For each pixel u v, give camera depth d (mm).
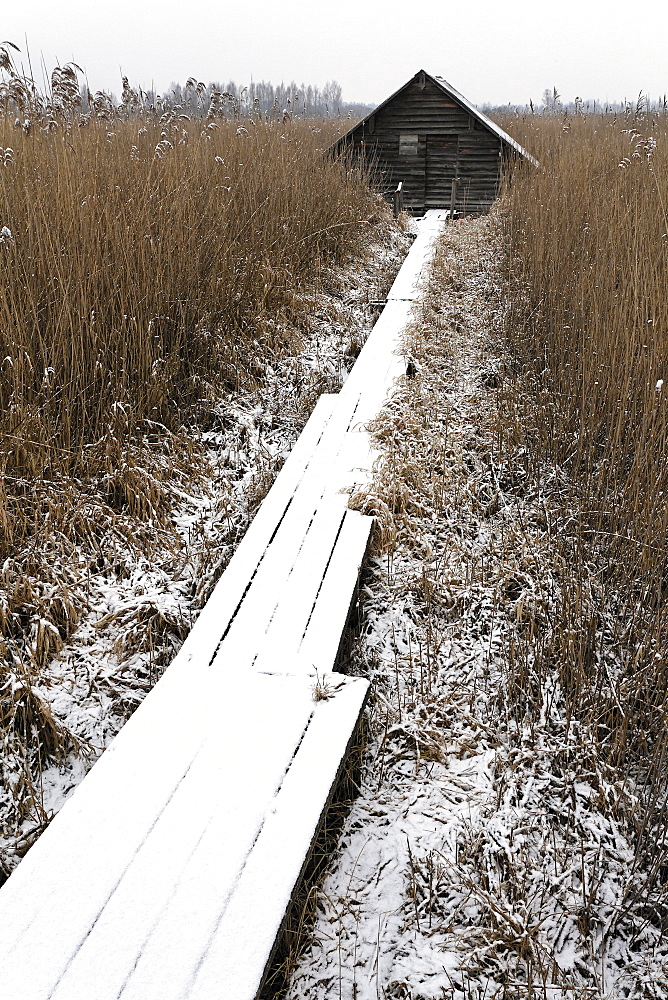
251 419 5879
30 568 3721
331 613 3688
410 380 6199
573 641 3645
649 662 3486
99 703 3416
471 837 2996
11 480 4004
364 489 4703
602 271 6070
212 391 5766
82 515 4117
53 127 7047
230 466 5355
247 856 2447
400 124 15375
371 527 4445
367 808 3152
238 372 6230
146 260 5680
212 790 2676
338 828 3037
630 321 5219
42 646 3461
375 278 10305
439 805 3152
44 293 4859
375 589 4262
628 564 4055
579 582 3914
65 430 4395
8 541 3723
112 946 2168
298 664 3338
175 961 2137
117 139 7945
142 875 2371
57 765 3176
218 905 2291
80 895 2301
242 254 7395
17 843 2854
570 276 6762
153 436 5000
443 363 6875
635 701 3414
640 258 5797
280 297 7770
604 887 2834
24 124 6508
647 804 3023
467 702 3613
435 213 14969
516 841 2988
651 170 7996
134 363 5105
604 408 5152
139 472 4500
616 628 3887
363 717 3318
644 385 4699
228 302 6711
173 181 6941
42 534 3881
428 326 7543
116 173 6594
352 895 2807
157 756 2814
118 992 2057
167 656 3758
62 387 4426
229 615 3666
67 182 5469
